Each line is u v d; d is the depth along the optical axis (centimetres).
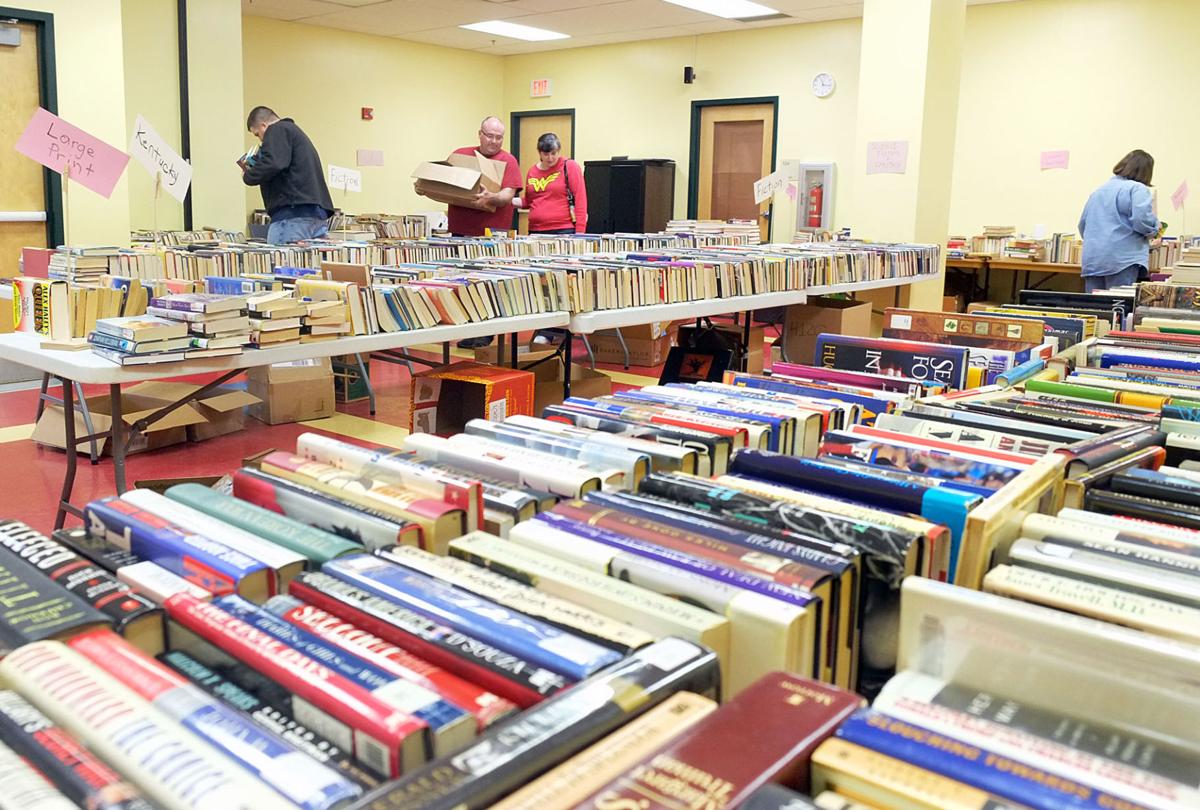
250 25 952
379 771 63
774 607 78
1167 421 146
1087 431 142
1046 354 236
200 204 782
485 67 1180
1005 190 873
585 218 755
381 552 93
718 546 90
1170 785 58
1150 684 69
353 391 543
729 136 1038
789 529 97
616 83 1105
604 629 77
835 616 84
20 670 69
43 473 387
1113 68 806
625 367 661
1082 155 830
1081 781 58
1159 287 329
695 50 1037
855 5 865
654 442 128
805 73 968
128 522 98
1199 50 766
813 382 189
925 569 89
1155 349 229
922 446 125
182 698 66
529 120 1198
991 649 76
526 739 60
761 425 138
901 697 74
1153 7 782
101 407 409
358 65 1047
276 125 591
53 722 64
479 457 118
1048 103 840
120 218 606
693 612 79
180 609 79
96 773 58
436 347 741
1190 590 80
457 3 884
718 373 452
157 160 429
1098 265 629
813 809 53
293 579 87
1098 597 78
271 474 117
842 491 109
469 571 88
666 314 409
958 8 641
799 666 79
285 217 612
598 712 63
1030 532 97
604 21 961
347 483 109
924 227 640
